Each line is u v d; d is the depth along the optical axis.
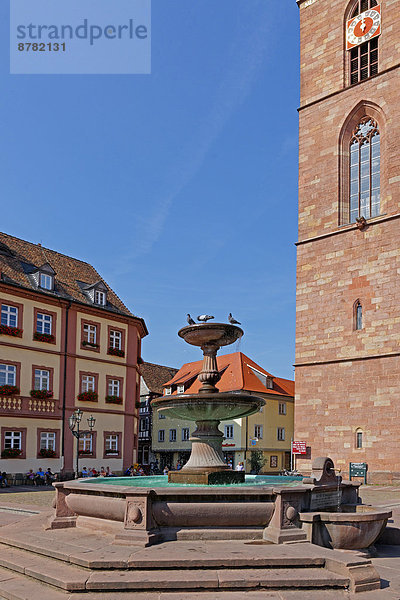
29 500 23.64
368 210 34.84
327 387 34.03
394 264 32.19
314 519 10.25
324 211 36.19
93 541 10.21
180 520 10.23
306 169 37.62
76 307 41.47
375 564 10.09
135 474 43.06
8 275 38.47
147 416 70.44
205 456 14.33
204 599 7.64
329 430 33.47
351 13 37.34
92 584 8.00
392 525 14.27
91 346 42.28
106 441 42.34
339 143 36.31
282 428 63.09
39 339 38.66
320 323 35.03
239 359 64.75
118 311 45.00
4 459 35.47
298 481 15.98
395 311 31.73
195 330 14.90
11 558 9.65
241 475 13.88
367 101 35.12
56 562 9.23
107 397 42.72
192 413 14.10
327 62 37.91
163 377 76.00
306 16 39.66
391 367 31.31
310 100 38.28
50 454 38.06
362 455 31.73
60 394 39.59
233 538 10.21
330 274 35.06
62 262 46.19
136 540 9.73
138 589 7.98
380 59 35.22
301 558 8.75
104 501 10.88
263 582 8.08
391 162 33.25
